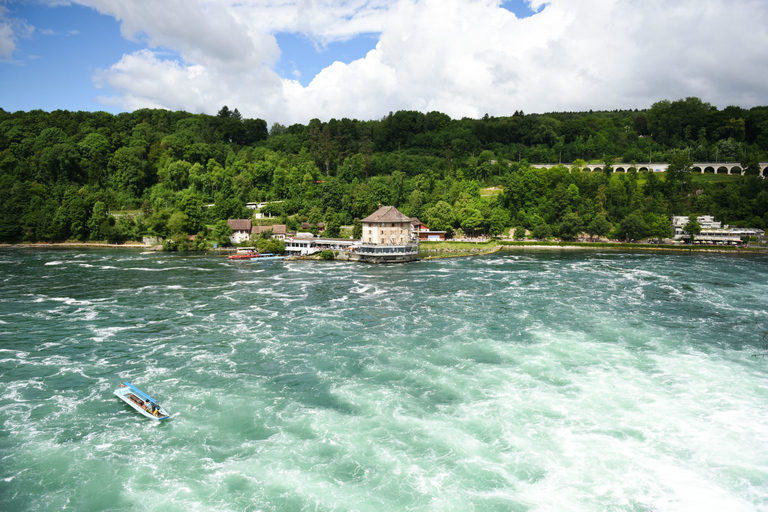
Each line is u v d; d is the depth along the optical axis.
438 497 36.47
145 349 66.12
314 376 57.22
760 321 77.69
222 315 82.62
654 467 39.75
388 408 49.41
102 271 127.00
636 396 51.47
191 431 45.56
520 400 50.75
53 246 186.75
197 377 57.12
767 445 42.41
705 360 61.22
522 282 111.25
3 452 42.22
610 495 36.56
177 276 120.44
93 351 65.31
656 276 118.50
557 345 66.69
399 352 64.56
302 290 102.94
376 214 161.75
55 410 49.41
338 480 38.47
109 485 38.06
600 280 113.25
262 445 43.19
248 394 52.78
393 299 94.00
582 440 43.50
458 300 92.69
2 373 58.06
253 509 35.34
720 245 183.75
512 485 37.75
